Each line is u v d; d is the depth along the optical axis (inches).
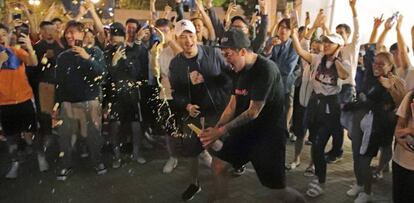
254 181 149.2
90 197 132.8
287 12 208.5
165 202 130.5
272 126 103.4
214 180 120.6
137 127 166.9
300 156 179.3
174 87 138.5
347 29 183.0
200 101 134.0
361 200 131.0
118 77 160.6
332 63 134.6
